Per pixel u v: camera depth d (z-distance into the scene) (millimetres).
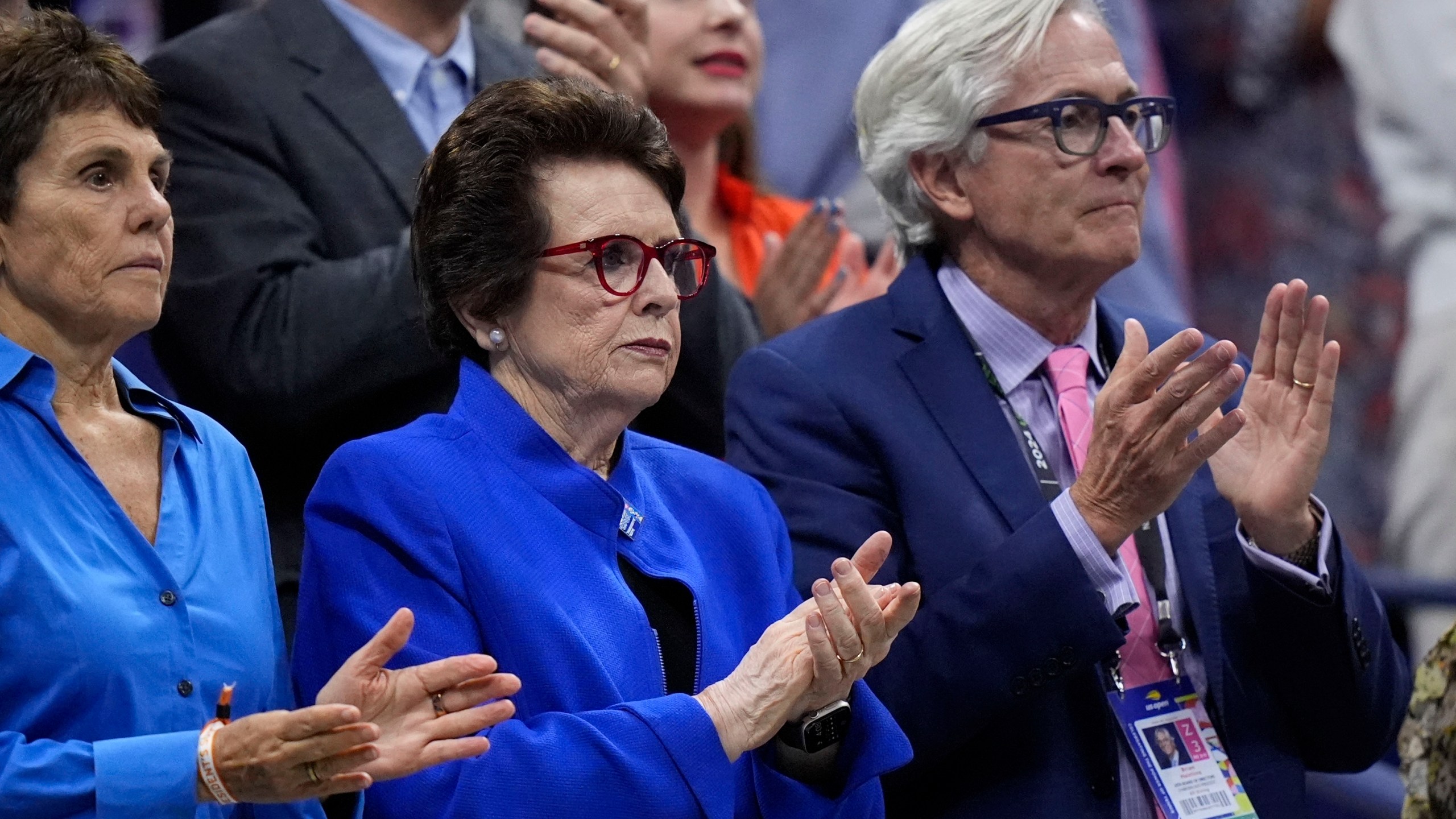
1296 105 22000
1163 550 10844
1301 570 10422
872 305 11555
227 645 8008
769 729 8414
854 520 10664
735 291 13555
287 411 11070
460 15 12914
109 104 7891
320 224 11695
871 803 9141
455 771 8125
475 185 8719
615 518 8938
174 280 11445
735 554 9516
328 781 7059
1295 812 10617
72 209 7762
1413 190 20812
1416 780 9367
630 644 8688
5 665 7441
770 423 11086
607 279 8703
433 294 8992
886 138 11445
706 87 14555
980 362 11133
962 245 11445
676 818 8156
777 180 18781
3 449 7707
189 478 8352
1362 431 21859
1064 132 10812
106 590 7684
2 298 7918
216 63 11867
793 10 18797
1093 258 10820
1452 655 9281
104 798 7047
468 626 8477
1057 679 9969
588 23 12562
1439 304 20344
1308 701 10852
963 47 11047
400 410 11180
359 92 12023
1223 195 22266
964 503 10617
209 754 7090
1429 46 20484
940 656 10094
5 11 9531
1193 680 10633
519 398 8984
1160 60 22453
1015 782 10227
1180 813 10172
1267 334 10398
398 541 8523
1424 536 20203
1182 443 9633
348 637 8445
